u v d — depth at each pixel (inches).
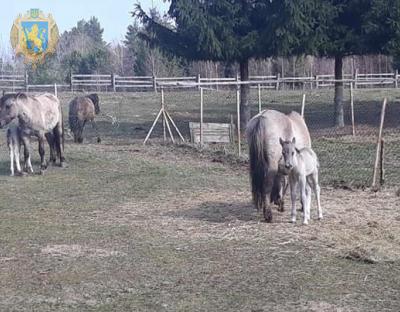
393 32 942.4
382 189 569.0
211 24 936.3
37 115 659.4
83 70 2308.1
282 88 1898.4
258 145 441.7
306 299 307.6
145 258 376.5
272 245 399.5
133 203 526.6
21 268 358.3
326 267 357.4
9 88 1759.4
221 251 389.1
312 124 1091.9
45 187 598.2
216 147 860.0
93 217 480.7
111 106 1466.5
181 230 438.9
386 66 2050.9
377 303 303.0
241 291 319.6
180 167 705.6
